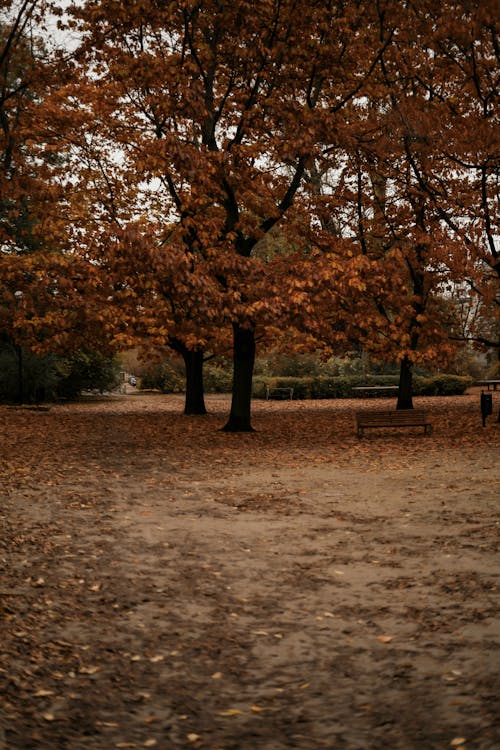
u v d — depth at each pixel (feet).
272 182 74.49
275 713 14.23
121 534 28.84
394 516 31.81
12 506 34.14
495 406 106.63
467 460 49.16
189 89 61.82
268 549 26.55
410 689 15.06
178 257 60.13
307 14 65.31
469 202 67.87
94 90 78.64
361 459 51.44
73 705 14.55
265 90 69.82
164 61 65.57
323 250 79.15
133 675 15.99
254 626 18.90
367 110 73.61
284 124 64.34
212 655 17.07
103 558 25.39
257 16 64.59
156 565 24.54
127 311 79.36
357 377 145.69
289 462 50.24
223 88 75.72
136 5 59.62
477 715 13.80
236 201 75.41
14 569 23.93
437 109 58.54
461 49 56.44
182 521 31.19
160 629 18.72
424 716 13.89
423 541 27.35
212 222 70.69
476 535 27.99
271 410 108.68
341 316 83.66
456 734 13.15
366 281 68.23
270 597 21.21
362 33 68.80
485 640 17.56
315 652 17.17
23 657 16.80
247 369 74.38
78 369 133.28
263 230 73.61
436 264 77.51
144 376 165.89
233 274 64.95
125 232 59.93
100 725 13.75
